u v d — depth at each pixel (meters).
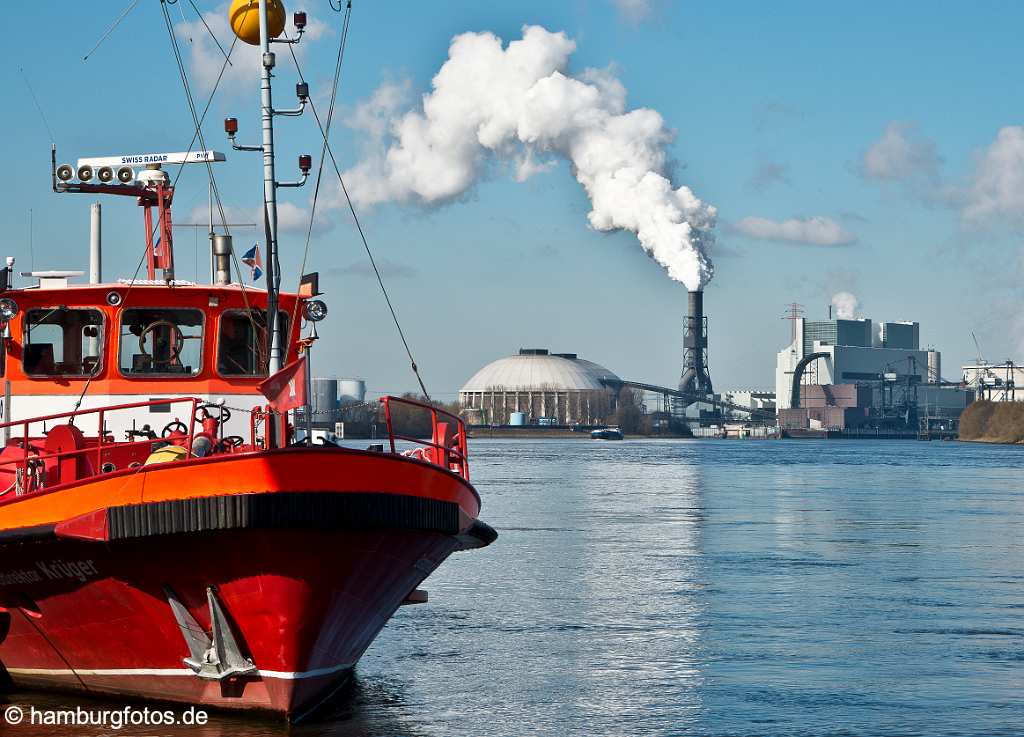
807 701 26.67
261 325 26.52
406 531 22.48
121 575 22.52
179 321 26.08
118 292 25.78
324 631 22.78
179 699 24.11
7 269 26.19
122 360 25.91
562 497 92.75
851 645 32.56
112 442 25.27
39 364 26.08
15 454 25.19
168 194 28.86
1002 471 150.38
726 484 115.06
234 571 21.84
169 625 23.06
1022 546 56.59
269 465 21.05
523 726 24.55
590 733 24.11
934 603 39.38
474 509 25.86
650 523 68.44
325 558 21.73
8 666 26.16
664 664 30.19
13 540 22.61
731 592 41.75
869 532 63.44
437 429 25.72
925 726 24.75
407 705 26.05
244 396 26.34
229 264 28.80
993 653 31.55
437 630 34.69
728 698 26.88
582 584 43.69
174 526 21.27
